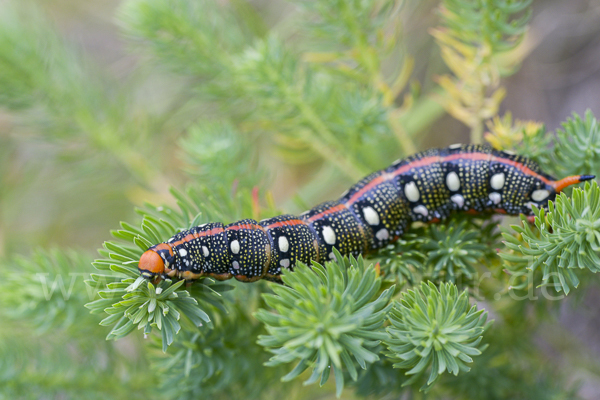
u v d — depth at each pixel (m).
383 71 0.43
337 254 0.28
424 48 0.43
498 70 0.31
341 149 0.32
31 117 0.34
